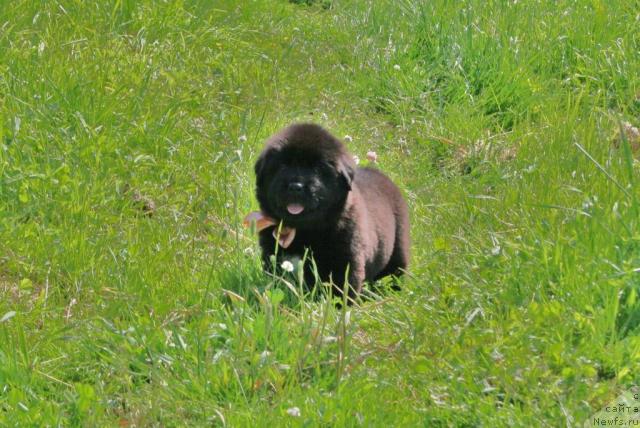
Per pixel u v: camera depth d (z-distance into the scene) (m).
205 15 17.25
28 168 11.39
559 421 7.42
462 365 8.12
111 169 11.89
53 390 8.09
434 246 11.45
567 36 17.89
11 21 14.21
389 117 16.47
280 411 7.58
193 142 13.21
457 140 15.38
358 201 10.94
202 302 9.34
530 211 10.90
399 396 7.95
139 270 10.02
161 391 7.88
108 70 13.77
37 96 12.45
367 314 9.57
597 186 11.16
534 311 8.73
